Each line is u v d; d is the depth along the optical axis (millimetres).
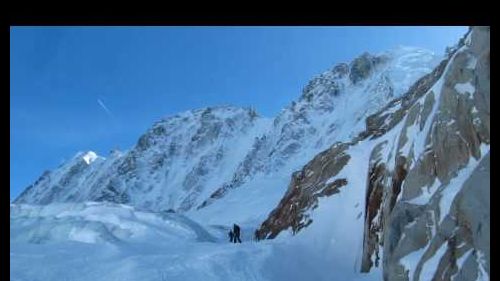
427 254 15570
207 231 36156
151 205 171750
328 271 23109
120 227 28094
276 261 22453
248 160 139250
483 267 13367
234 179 136250
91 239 25328
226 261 21219
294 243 25156
